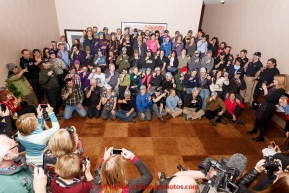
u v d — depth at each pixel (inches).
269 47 193.2
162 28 278.7
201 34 266.4
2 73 157.8
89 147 137.3
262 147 146.9
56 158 72.5
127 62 227.1
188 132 160.9
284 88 133.0
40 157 82.7
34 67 180.4
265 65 200.1
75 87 167.3
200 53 248.7
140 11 268.2
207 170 58.0
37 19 215.8
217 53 264.2
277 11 182.9
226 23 275.7
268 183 69.2
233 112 179.3
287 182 42.6
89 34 246.5
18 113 141.6
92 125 163.6
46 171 73.1
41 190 50.1
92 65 235.5
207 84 201.9
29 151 82.0
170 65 228.5
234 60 226.7
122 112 172.1
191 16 273.1
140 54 247.6
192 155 135.2
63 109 185.3
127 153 63.3
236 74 199.2
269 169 61.5
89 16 267.6
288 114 127.3
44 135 81.6
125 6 264.4
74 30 273.3
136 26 276.5
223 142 150.8
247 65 210.5
